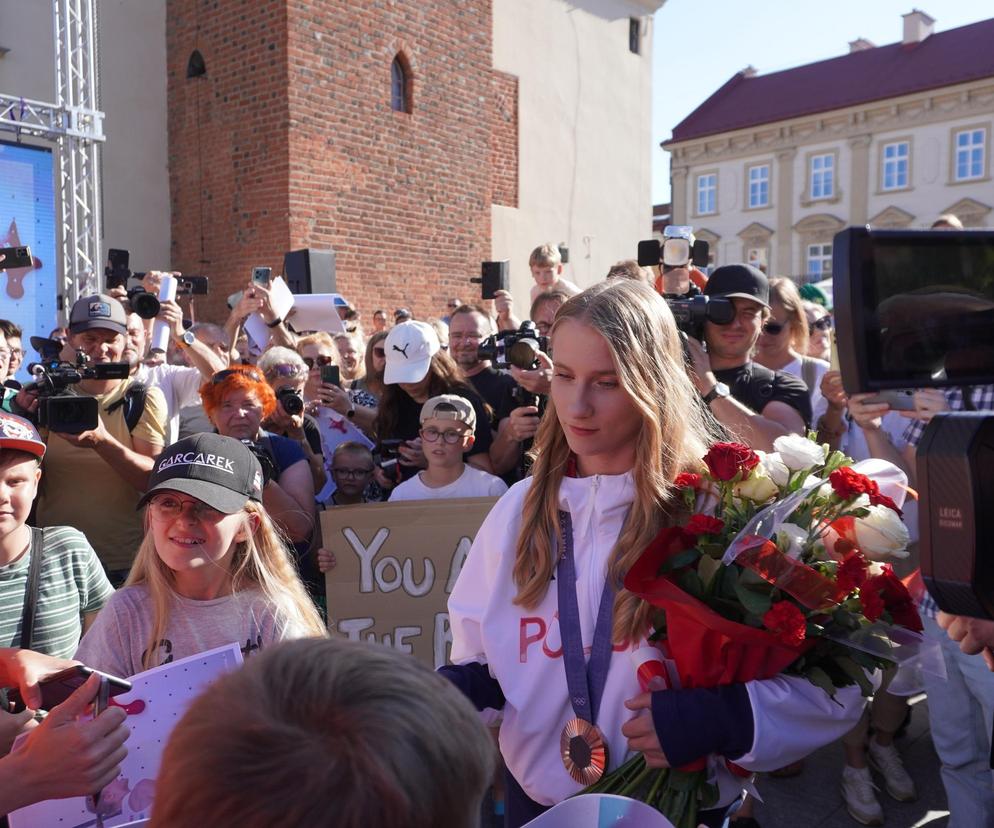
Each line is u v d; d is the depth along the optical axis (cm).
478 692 167
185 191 1000
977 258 140
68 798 141
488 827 304
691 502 155
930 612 229
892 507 146
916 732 388
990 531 115
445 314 1070
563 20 1320
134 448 353
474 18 1089
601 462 165
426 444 337
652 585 146
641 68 1484
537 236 1290
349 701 68
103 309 366
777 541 144
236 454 201
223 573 198
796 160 3319
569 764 158
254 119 915
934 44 3173
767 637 140
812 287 728
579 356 157
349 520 291
